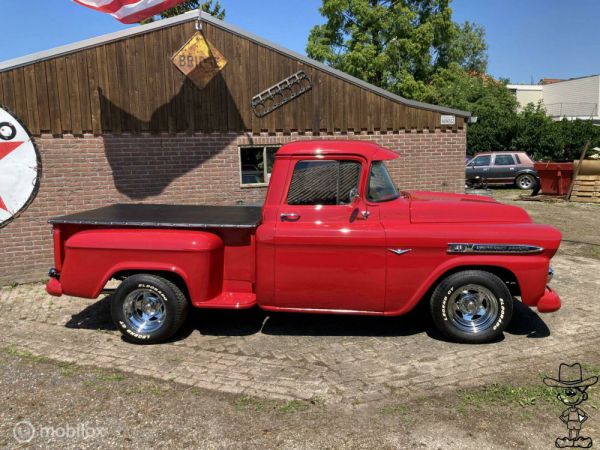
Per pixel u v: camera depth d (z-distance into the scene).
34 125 7.41
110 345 5.05
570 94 45.53
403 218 4.80
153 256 4.86
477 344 4.86
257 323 5.61
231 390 4.04
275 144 8.94
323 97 9.16
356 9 25.14
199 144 8.46
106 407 3.80
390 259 4.71
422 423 3.51
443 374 4.24
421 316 5.74
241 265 5.02
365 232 4.71
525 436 3.35
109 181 7.96
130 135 8.02
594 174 15.87
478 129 26.69
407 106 9.75
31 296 6.91
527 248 4.57
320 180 4.88
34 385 4.17
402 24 24.89
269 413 3.68
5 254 7.47
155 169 8.23
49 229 7.68
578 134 25.16
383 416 3.61
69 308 6.34
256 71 8.66
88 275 5.00
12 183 7.40
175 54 8.09
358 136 9.47
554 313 5.73
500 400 3.79
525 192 19.09
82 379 4.27
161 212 5.82
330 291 4.82
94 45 7.62
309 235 4.74
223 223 4.87
